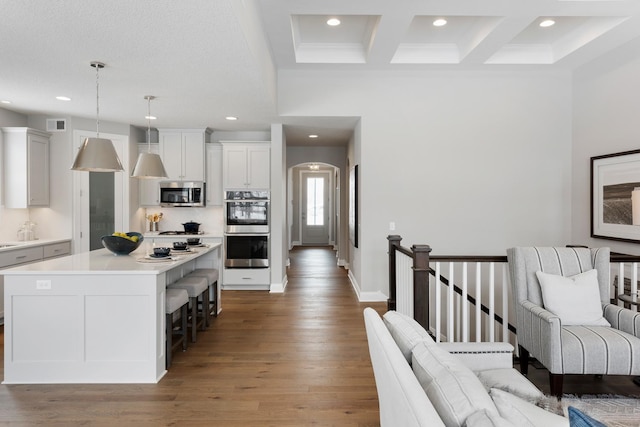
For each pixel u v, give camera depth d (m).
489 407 1.08
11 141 4.88
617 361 2.49
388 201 5.39
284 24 3.88
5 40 2.81
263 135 6.51
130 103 4.63
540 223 5.39
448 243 5.41
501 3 3.48
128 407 2.59
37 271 2.91
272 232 6.04
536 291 2.97
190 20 2.51
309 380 3.00
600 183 4.73
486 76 5.32
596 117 4.84
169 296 3.24
